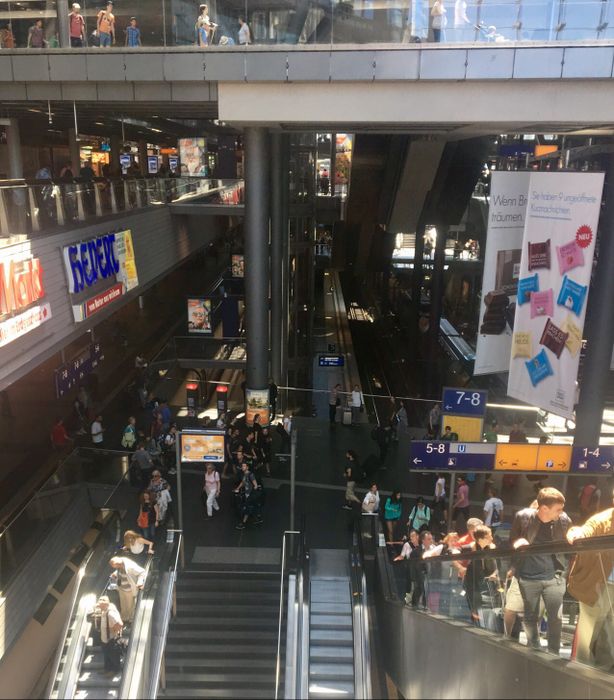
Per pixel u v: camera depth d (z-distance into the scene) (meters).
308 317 31.72
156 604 11.95
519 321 18.03
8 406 21.97
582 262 16.80
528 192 17.42
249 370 22.50
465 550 9.55
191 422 24.08
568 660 5.38
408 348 44.00
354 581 12.77
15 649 13.56
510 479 19.86
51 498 15.52
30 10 17.70
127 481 17.95
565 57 16.08
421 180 29.48
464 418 18.31
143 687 10.32
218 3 17.09
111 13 17.45
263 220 21.30
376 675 11.50
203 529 17.47
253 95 17.62
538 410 23.66
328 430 23.64
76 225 17.06
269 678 13.05
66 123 27.69
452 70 16.45
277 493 19.31
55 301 15.80
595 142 27.38
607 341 19.62
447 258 40.38
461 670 6.90
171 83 18.12
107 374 26.28
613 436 24.59
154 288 39.50
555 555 5.83
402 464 21.33
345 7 16.59
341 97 17.30
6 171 30.52
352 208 37.28
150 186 24.27
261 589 15.11
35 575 14.38
